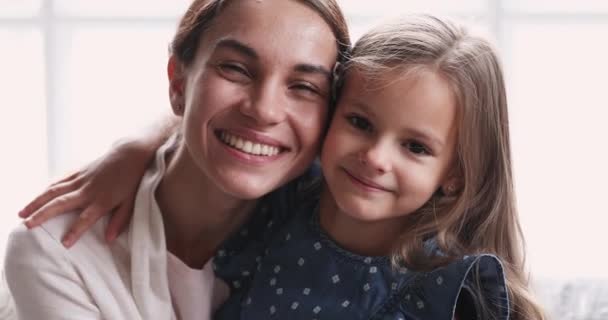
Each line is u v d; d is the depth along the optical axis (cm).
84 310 113
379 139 105
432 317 107
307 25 105
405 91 103
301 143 109
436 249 112
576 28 274
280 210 126
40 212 114
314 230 117
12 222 282
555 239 268
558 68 274
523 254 118
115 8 287
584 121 273
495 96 110
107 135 289
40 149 291
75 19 287
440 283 107
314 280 115
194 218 119
